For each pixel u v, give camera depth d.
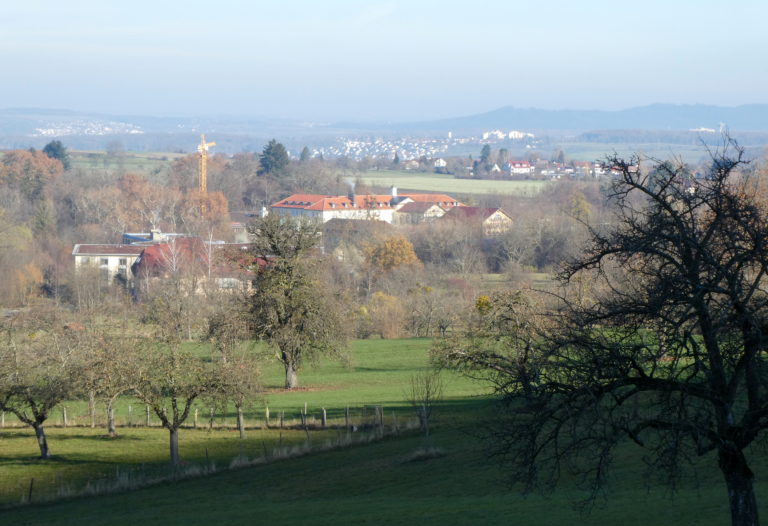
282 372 113.44
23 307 159.00
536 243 190.25
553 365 27.97
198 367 65.00
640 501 39.50
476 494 46.25
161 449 70.56
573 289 48.03
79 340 74.31
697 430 25.78
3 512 53.00
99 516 49.44
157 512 49.34
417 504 45.03
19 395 68.25
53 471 64.06
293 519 43.69
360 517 42.47
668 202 28.20
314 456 63.06
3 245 178.88
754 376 26.53
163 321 74.81
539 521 37.75
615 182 28.64
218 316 96.12
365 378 103.81
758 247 25.45
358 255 194.50
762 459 42.09
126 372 63.47
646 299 27.28
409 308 147.25
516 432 28.59
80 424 82.88
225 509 48.50
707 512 35.84
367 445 65.12
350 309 141.25
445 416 72.50
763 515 33.41
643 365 29.45
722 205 26.72
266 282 96.50
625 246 26.72
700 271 26.42
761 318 26.31
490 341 67.81
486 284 163.38
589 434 26.97
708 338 26.48
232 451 67.69
